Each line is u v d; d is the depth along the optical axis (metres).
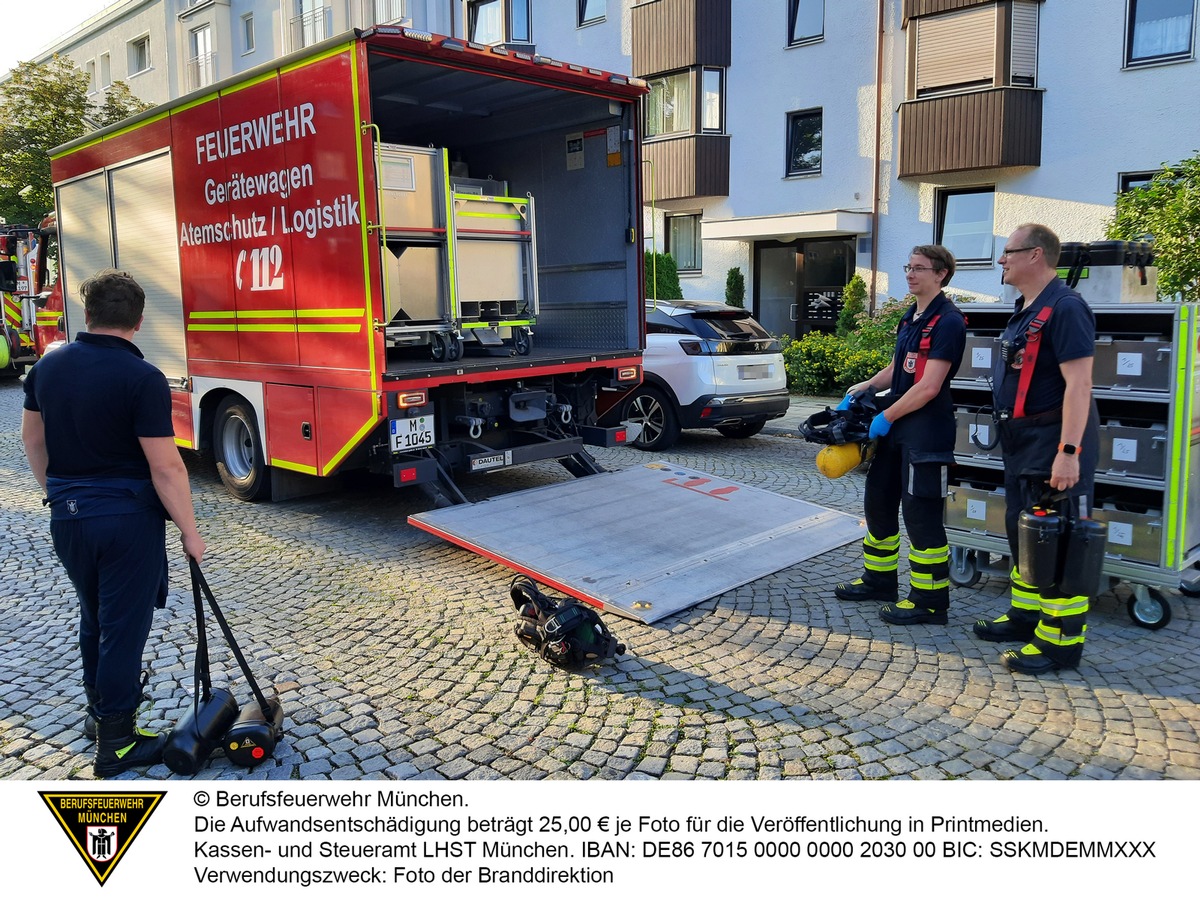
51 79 21.78
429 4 21.05
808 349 13.55
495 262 7.14
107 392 3.12
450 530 5.67
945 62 14.02
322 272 6.15
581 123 7.70
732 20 16.86
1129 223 9.54
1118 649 4.37
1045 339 4.05
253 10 24.98
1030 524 4.00
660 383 9.48
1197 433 4.52
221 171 6.85
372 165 5.71
